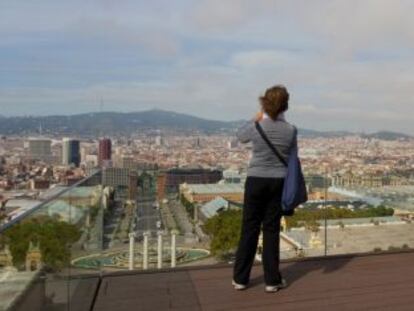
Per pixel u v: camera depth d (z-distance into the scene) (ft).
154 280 14.51
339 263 16.52
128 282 14.35
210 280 14.48
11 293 7.23
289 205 12.66
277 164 12.77
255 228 13.46
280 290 13.65
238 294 13.30
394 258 17.24
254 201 13.16
